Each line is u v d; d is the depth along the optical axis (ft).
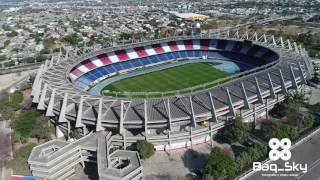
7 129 467.52
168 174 347.36
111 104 406.21
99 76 636.89
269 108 467.11
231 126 395.34
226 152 377.30
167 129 399.85
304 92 505.25
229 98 404.57
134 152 344.69
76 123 384.27
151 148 370.12
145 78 646.74
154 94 528.63
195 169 354.74
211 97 395.14
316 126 427.74
